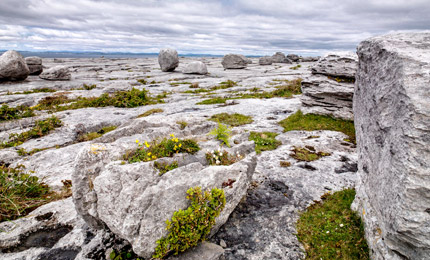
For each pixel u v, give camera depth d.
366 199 6.17
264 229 6.72
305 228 6.68
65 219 7.18
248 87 31.97
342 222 6.71
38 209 7.74
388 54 5.07
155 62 94.00
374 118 5.64
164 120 9.95
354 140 13.07
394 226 4.19
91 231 6.65
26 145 13.27
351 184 8.68
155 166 6.04
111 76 45.22
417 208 3.85
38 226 6.93
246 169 7.36
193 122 10.08
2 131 15.76
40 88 30.62
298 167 10.12
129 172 5.62
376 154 5.43
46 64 72.81
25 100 23.08
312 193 8.27
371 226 5.61
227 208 6.61
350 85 15.77
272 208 7.54
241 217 7.18
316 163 10.43
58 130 15.46
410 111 3.97
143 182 5.59
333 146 12.28
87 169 6.16
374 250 5.28
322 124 15.70
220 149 7.74
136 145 7.09
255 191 8.41
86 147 6.38
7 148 12.70
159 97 27.00
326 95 16.75
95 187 5.95
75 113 19.45
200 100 25.11
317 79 17.33
